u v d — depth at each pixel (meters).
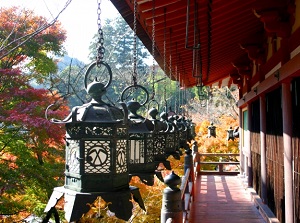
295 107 4.14
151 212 7.61
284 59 4.21
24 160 8.09
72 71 16.31
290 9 3.97
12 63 10.04
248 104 8.23
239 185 9.37
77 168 1.64
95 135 1.65
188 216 5.95
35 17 9.95
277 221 5.11
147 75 14.66
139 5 3.13
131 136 2.43
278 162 5.04
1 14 9.66
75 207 1.58
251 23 5.18
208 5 3.34
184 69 6.61
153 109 2.94
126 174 1.75
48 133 7.39
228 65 8.58
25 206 8.23
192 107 19.97
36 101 7.87
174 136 3.36
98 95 1.75
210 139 15.14
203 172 11.43
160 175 2.51
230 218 6.16
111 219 6.76
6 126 7.91
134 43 2.43
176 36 4.34
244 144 9.77
